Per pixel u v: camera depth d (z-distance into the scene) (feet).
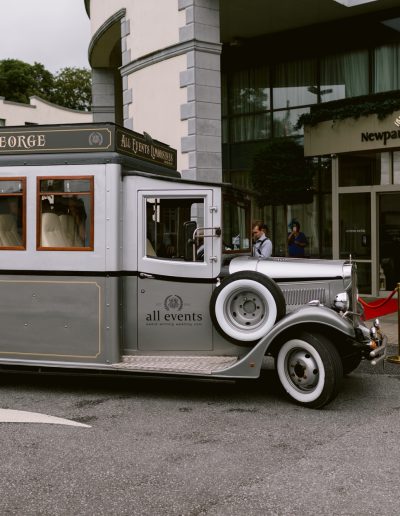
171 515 12.75
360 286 49.29
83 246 22.49
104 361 22.39
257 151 51.21
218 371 20.99
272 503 13.26
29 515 12.78
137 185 22.38
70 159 22.50
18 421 19.44
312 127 49.88
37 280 22.94
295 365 21.04
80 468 15.37
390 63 51.06
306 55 55.88
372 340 20.86
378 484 14.26
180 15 43.11
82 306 22.54
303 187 49.93
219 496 13.65
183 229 22.06
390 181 47.21
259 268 22.62
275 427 18.76
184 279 22.20
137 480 14.57
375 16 51.37
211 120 43.32
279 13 51.49
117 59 61.77
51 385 24.62
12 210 23.16
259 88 59.16
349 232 49.62
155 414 20.29
